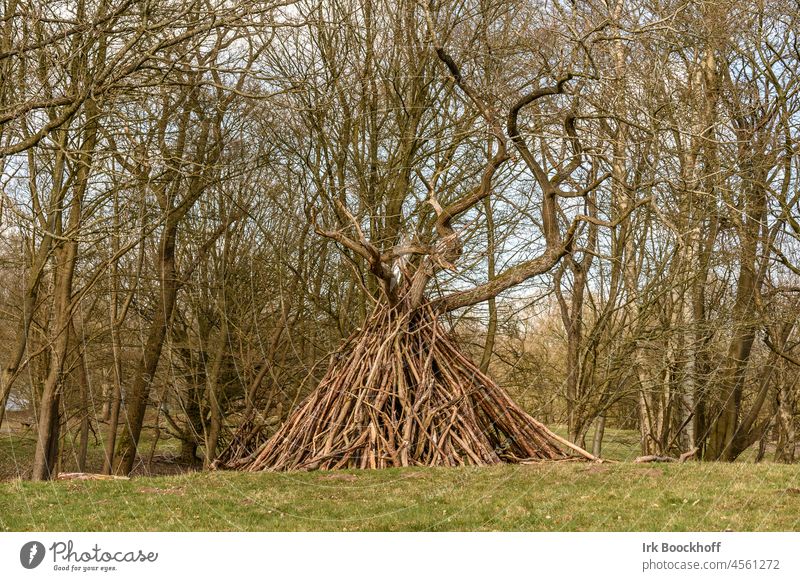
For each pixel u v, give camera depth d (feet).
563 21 42.98
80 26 36.88
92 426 80.64
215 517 26.09
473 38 57.77
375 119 62.49
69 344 63.87
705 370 61.82
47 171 55.06
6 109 37.99
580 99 50.90
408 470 35.37
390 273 41.88
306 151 63.26
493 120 43.09
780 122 55.52
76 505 27.99
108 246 59.16
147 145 48.32
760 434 63.98
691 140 53.21
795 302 60.13
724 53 56.03
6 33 42.57
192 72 38.70
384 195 61.82
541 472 33.73
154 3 37.86
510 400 41.29
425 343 42.09
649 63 52.37
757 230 57.06
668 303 64.44
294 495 29.89
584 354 62.80
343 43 59.52
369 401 40.19
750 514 25.45
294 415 41.39
